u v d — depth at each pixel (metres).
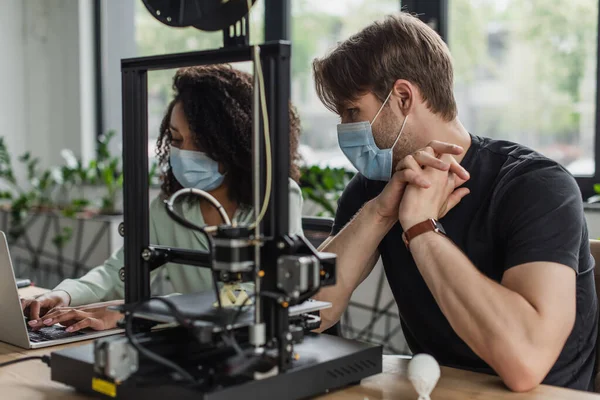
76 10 4.36
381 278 3.07
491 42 2.97
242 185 1.78
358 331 3.20
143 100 1.21
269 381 0.97
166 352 1.04
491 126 3.00
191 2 1.11
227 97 1.73
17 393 1.09
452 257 1.21
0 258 1.35
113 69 4.44
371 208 1.45
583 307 1.37
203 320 0.99
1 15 4.36
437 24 3.08
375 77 1.40
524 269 1.20
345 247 1.47
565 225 1.24
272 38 3.64
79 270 3.93
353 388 1.11
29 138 4.53
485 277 1.19
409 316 1.52
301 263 0.97
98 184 4.26
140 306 1.05
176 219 1.04
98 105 4.45
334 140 3.47
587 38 2.74
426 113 1.42
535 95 2.88
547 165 1.35
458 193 1.38
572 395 1.08
